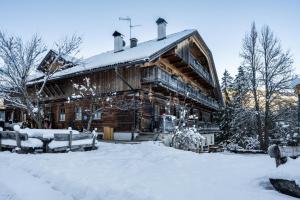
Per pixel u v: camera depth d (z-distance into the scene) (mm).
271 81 29531
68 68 26578
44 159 9758
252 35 31375
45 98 28172
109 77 23156
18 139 11727
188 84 29453
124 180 6266
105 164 8727
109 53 29938
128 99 21469
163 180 6207
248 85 31188
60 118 27484
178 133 15664
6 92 18000
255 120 32000
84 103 25031
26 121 27438
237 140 39469
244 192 5176
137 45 28969
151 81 20797
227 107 42531
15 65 17516
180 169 7727
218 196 4918
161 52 20812
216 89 39156
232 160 9273
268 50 30297
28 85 26406
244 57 31391
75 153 11992
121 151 12781
